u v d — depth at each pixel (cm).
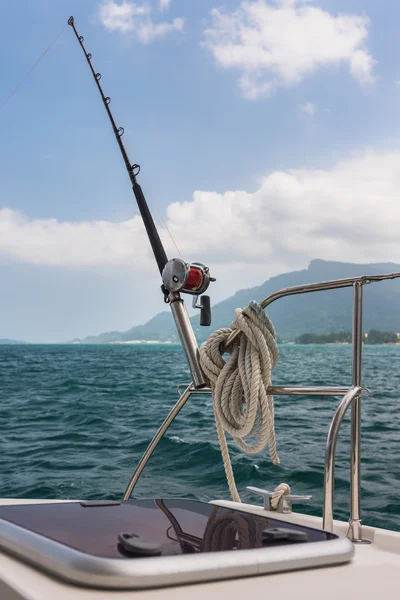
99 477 589
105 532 101
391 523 400
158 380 2095
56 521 109
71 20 222
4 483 568
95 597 81
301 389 142
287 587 90
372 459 627
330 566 101
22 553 96
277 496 163
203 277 155
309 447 688
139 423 984
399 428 871
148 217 176
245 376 145
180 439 773
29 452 734
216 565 89
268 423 145
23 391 1681
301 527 112
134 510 121
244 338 149
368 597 88
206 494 512
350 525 138
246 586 89
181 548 93
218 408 153
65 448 761
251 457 629
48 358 4616
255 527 110
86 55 216
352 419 138
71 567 85
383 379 2195
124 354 5828
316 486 509
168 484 551
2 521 107
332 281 138
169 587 86
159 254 170
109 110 206
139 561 85
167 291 158
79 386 1841
